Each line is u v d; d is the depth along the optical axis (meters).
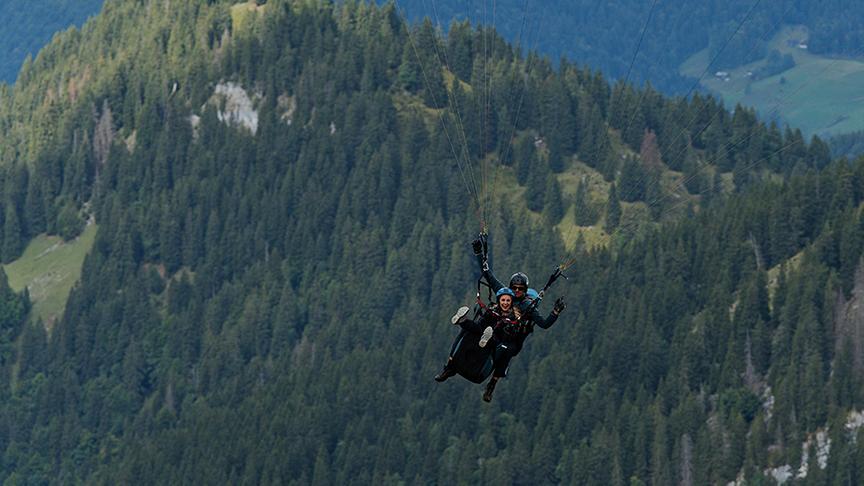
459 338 104.25
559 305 102.31
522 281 103.81
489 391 103.88
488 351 103.44
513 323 103.00
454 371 103.81
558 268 103.69
